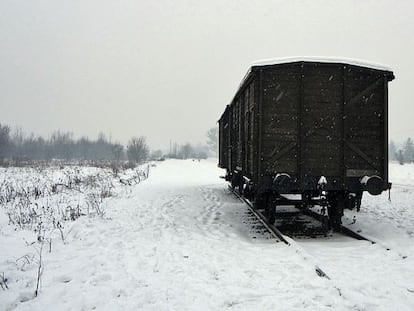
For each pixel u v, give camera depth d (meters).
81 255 6.29
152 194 15.14
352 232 7.82
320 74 8.21
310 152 8.20
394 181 22.53
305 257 5.76
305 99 8.20
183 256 6.21
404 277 5.04
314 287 4.58
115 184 18.58
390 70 8.34
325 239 7.66
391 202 13.27
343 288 4.46
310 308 4.00
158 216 10.13
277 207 11.91
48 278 5.14
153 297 4.38
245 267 5.52
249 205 11.35
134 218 9.79
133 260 5.96
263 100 8.20
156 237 7.66
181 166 42.25
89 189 16.12
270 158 8.21
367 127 8.34
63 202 12.46
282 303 4.14
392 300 4.23
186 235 7.85
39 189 14.95
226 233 8.08
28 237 7.66
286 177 7.88
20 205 11.65
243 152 10.85
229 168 15.57
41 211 10.80
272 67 8.15
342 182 8.19
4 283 4.93
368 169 8.33
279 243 7.04
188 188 17.92
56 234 7.94
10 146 64.88
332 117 8.22
